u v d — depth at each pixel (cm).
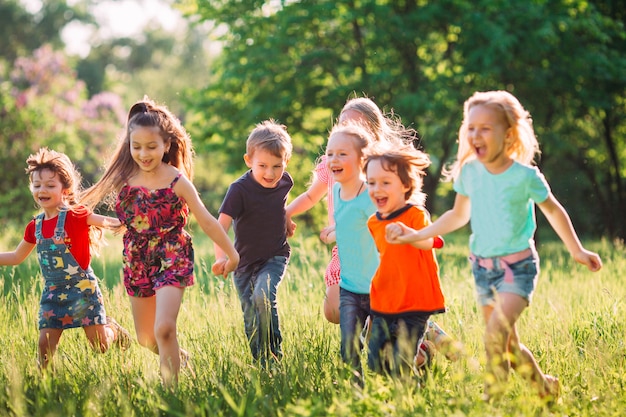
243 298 591
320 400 407
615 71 1964
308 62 1969
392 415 387
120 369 501
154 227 523
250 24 2050
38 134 2144
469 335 575
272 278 575
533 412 394
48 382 456
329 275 570
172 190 522
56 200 570
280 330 601
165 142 523
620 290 845
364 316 512
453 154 2119
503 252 438
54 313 563
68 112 2388
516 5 1858
